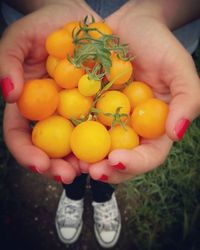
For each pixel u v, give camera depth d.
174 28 0.24
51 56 0.20
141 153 0.18
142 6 0.23
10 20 0.26
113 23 0.23
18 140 0.19
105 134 0.18
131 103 0.20
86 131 0.17
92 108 0.19
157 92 0.22
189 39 0.26
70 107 0.18
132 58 0.20
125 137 0.18
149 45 0.21
